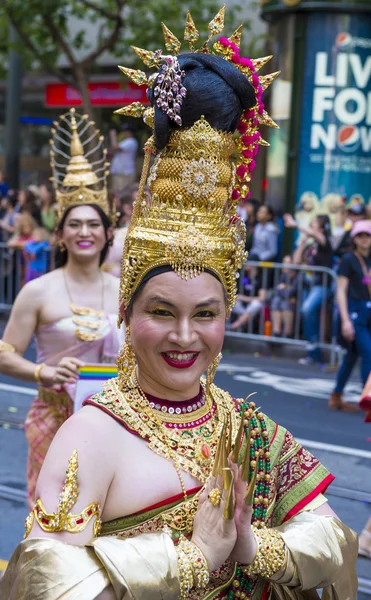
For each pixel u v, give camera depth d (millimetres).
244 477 1704
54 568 1554
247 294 10859
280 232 11492
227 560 1812
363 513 5074
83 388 3484
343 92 11727
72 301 3889
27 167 22953
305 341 10336
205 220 1789
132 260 1795
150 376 1829
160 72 1761
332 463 6012
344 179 11820
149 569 1580
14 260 12234
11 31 15258
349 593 1899
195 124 1754
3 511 5020
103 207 4020
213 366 1938
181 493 1741
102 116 17828
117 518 1719
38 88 21078
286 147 12039
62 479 1672
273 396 8203
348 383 9125
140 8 13812
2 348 3791
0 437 6445
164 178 1795
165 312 1774
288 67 11961
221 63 1779
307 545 1811
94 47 17766
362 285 7629
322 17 11648
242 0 15367
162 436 1786
